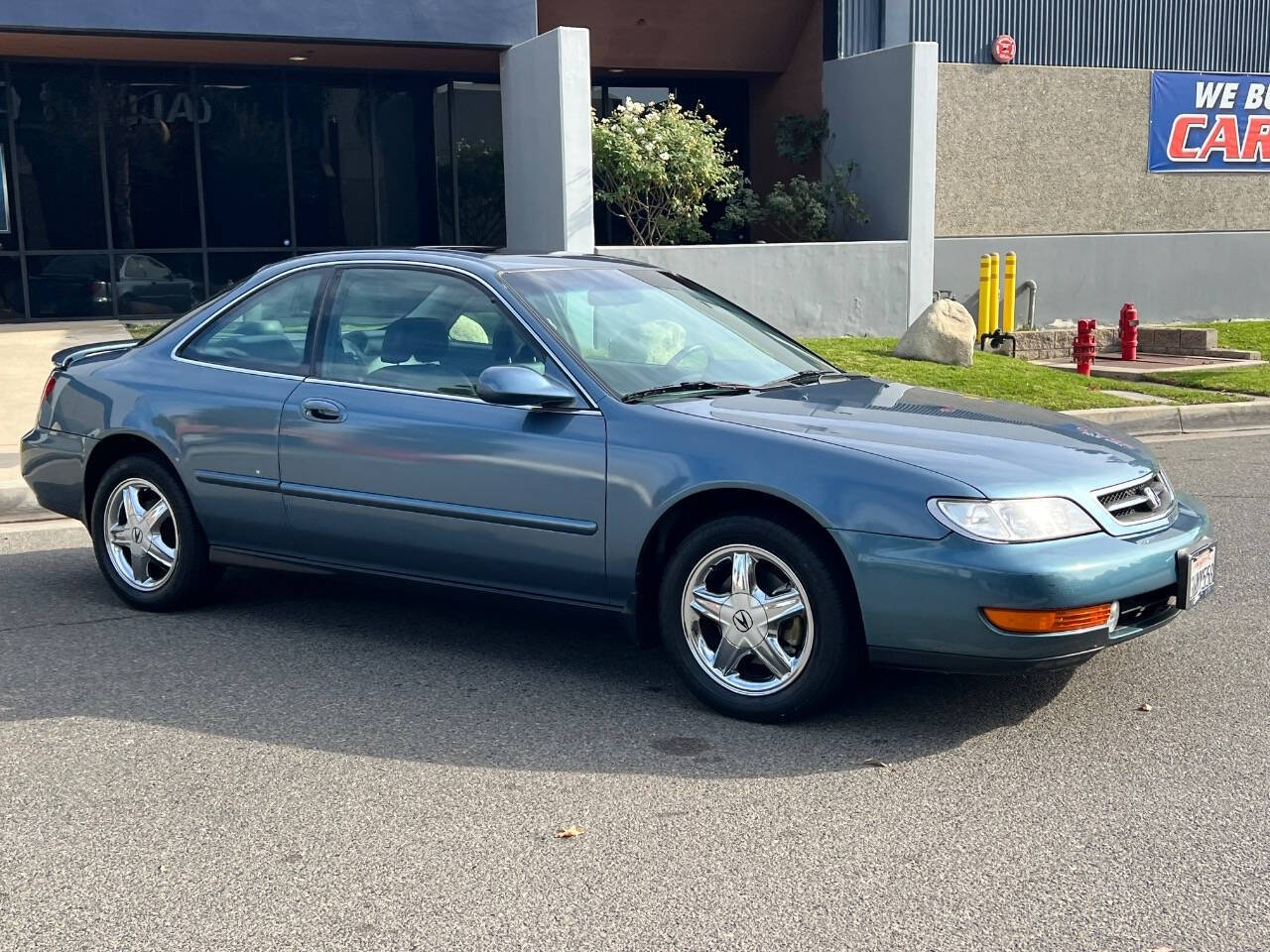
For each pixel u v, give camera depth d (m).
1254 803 3.96
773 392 5.19
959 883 3.46
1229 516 8.05
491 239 20.17
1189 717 4.70
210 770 4.25
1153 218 20.05
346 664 5.34
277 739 4.52
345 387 5.41
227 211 19.08
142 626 5.89
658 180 16.89
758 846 3.68
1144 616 4.53
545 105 16.27
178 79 18.56
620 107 17.53
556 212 16.17
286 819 3.87
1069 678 5.12
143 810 3.94
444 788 4.10
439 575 5.25
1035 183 19.28
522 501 4.92
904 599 4.25
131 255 18.72
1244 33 20.22
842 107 18.64
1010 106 18.97
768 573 4.58
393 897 3.38
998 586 4.14
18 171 18.08
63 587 6.59
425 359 5.30
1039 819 3.86
